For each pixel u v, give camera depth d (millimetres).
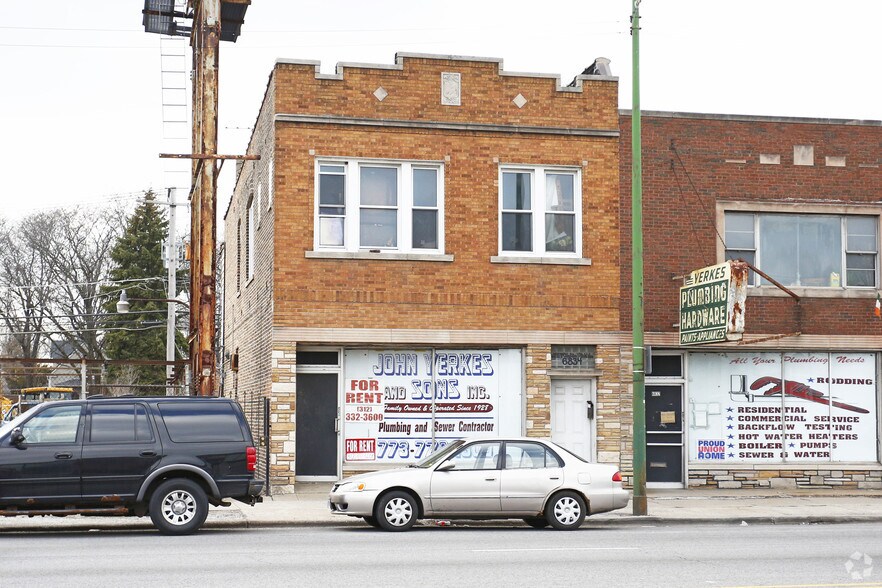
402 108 21750
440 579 10820
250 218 27000
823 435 23531
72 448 14766
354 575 11070
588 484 16297
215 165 20438
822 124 23672
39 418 14906
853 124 23781
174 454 15102
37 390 31297
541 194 22391
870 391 23797
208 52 20391
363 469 21562
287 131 21234
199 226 25219
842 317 23516
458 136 21953
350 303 21328
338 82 21500
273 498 20016
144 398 15430
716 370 23266
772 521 18062
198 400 15570
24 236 54719
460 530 16266
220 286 40906
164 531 15117
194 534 15336
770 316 23219
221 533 15578
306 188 21266
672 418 23078
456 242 21844
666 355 23156
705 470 23016
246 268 28047
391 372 21812
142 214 57125
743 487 23094
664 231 22875
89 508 14992
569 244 22500
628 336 22500
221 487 15250
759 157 23359
